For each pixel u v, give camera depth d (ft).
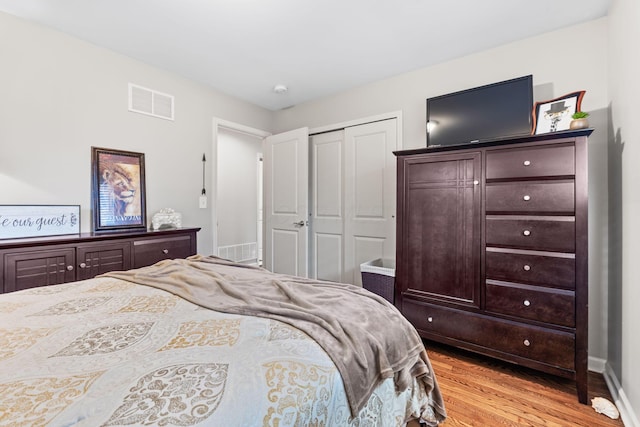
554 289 5.49
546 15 6.27
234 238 15.48
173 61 8.22
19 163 6.22
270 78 9.36
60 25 6.54
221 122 10.31
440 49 7.66
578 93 5.84
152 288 4.07
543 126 6.21
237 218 15.65
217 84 9.77
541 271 5.61
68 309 3.25
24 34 6.28
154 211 8.48
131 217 7.90
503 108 6.79
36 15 6.17
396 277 7.43
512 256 5.91
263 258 12.18
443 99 7.63
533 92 7.07
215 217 10.11
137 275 4.58
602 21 6.33
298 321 3.00
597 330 6.35
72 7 5.93
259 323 2.93
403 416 3.25
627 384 4.91
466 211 6.44
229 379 2.00
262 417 1.81
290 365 2.24
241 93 10.52
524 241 5.78
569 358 5.36
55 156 6.70
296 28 6.72
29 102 6.35
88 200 7.19
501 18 6.37
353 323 3.08
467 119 7.26
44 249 5.53
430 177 6.91
